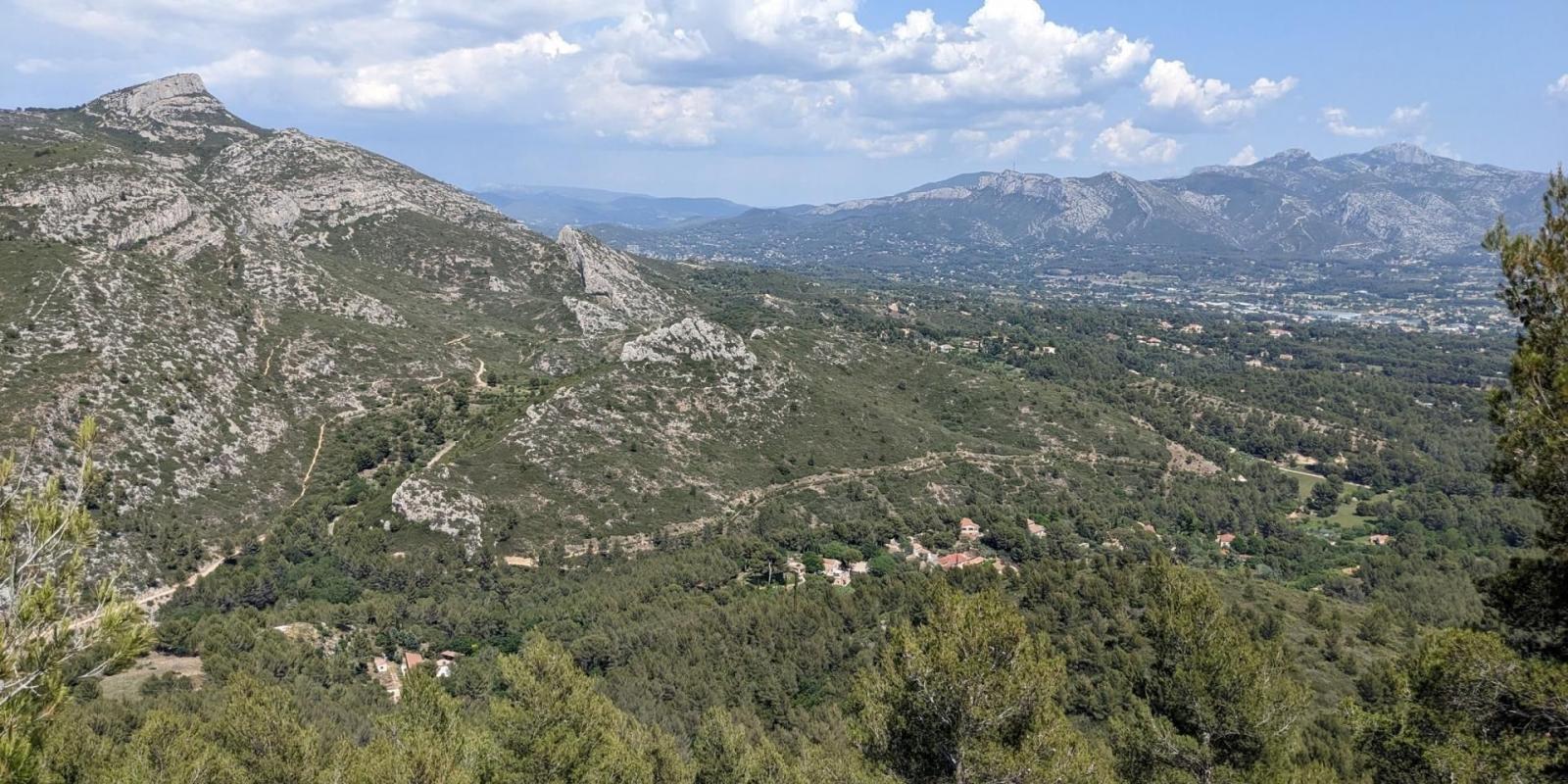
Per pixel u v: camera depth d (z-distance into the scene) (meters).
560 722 29.36
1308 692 25.69
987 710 21.91
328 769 29.36
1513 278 18.56
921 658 23.03
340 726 44.56
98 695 42.19
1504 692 17.80
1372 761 21.69
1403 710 20.66
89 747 28.38
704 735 40.22
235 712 31.33
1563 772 16.55
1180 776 25.12
